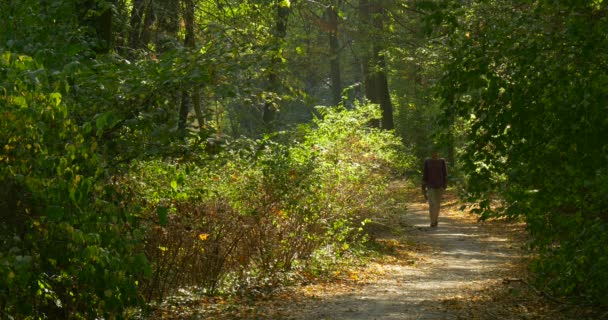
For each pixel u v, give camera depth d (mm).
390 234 24703
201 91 9734
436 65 31312
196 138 9500
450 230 27266
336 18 40188
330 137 22188
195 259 13289
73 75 8852
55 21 10859
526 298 12945
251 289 14211
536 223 11109
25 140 6711
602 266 10508
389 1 40250
